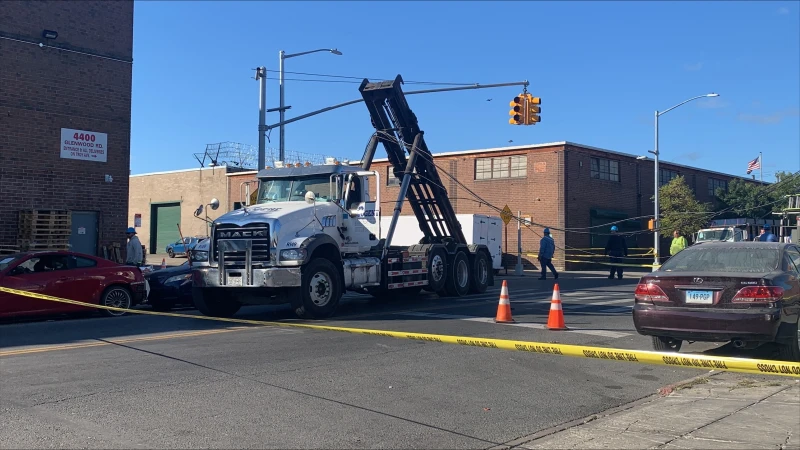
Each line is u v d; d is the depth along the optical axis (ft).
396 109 54.85
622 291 64.18
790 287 26.30
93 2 64.59
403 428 19.20
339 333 35.65
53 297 41.22
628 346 32.09
